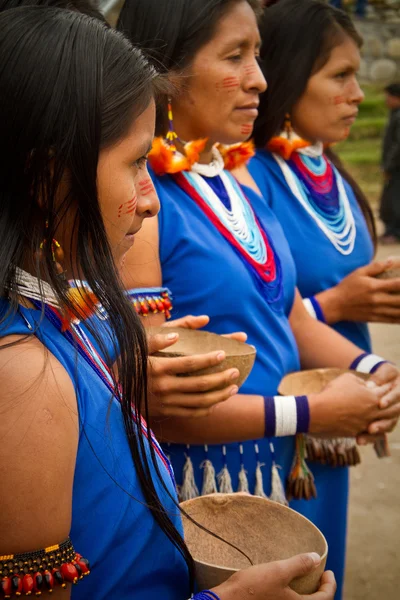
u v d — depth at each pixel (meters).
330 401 1.77
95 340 1.09
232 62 1.74
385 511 3.54
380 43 13.38
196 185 1.80
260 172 2.26
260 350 1.82
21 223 0.95
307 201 2.28
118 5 4.67
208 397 1.51
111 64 0.96
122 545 1.05
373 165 10.92
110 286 0.98
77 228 0.97
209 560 1.35
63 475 0.92
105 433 1.02
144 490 1.07
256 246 1.86
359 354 2.11
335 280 2.31
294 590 1.15
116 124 0.96
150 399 1.50
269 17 2.23
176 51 1.71
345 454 2.07
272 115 2.24
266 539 1.36
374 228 2.58
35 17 0.96
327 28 2.20
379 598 2.89
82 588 1.04
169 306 1.68
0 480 0.88
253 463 1.83
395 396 1.88
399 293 2.23
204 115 1.76
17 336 0.93
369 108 12.56
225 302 1.75
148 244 1.66
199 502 1.38
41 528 0.90
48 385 0.91
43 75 0.92
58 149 0.92
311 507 2.08
